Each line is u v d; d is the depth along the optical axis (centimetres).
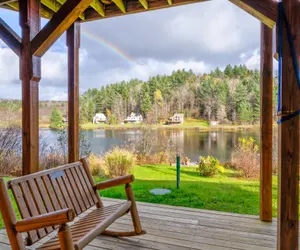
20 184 156
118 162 555
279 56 156
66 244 130
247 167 520
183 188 413
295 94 154
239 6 189
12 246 137
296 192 155
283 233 158
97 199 221
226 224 240
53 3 300
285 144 156
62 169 197
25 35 243
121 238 211
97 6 295
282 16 155
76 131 314
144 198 347
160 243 203
